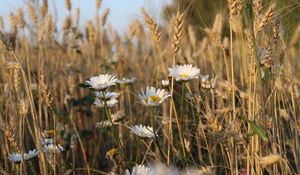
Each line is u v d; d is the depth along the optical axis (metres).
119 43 2.38
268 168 1.09
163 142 1.34
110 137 1.61
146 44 2.28
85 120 1.69
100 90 1.19
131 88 1.94
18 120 1.42
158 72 1.48
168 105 1.52
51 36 1.91
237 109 1.12
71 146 1.35
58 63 1.97
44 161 1.25
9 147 1.43
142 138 1.19
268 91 1.17
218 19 1.29
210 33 1.29
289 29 1.23
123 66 1.82
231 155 1.11
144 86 1.95
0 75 1.68
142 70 2.15
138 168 0.90
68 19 2.03
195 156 1.37
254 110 1.06
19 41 1.87
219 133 1.09
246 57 1.12
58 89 1.85
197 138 1.31
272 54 1.09
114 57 1.97
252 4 1.04
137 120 1.66
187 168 1.10
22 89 1.58
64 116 1.56
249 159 1.08
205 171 1.05
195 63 1.62
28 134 1.59
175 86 1.47
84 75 2.09
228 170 1.28
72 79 1.66
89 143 1.58
